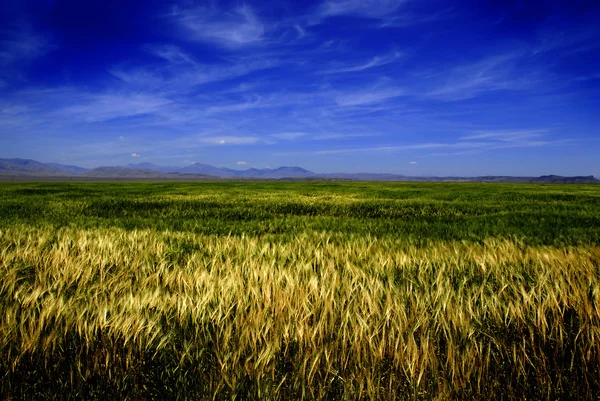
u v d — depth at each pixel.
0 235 5.10
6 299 2.70
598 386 2.23
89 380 2.21
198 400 2.15
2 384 2.18
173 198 16.80
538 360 2.27
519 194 23.78
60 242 4.30
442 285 2.87
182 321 2.39
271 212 11.52
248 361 2.14
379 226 7.46
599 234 6.10
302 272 3.16
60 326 2.33
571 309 2.66
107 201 14.66
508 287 2.89
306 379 2.14
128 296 2.62
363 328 2.22
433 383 2.16
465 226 7.50
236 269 3.13
